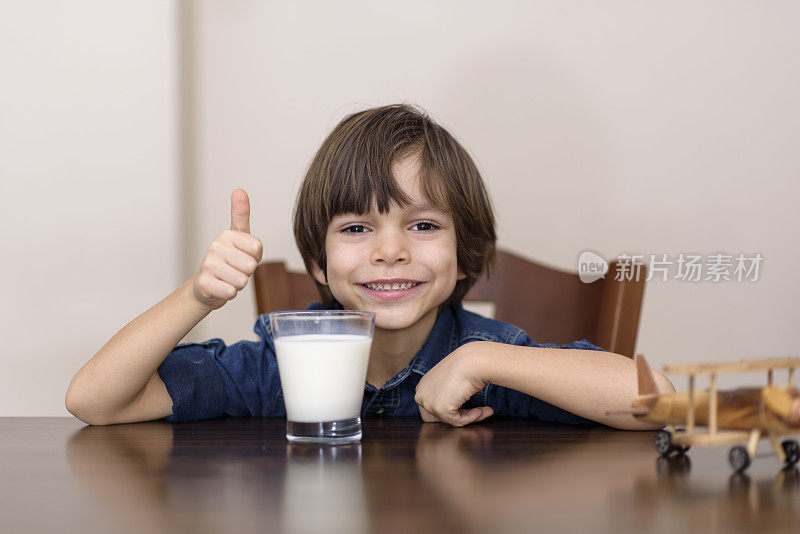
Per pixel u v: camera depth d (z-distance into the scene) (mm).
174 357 936
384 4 1809
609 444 786
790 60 1850
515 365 859
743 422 688
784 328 1881
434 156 957
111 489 670
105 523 615
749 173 1860
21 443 799
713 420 688
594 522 609
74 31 1663
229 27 1791
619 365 861
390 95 1816
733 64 1848
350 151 955
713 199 1858
